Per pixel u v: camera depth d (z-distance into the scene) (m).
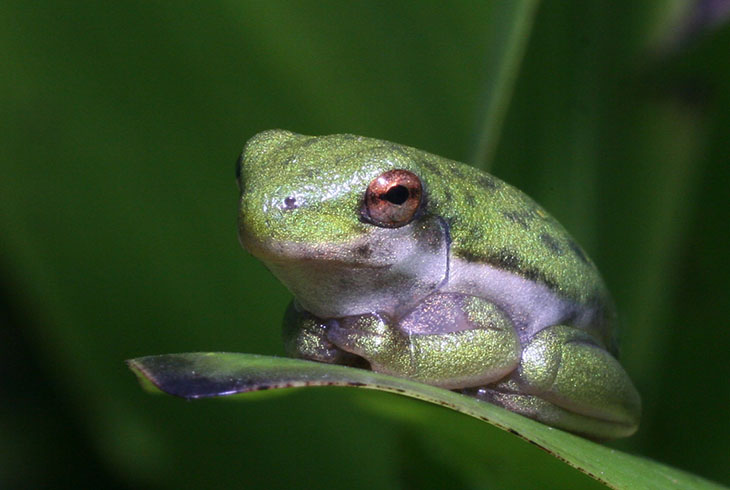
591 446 0.23
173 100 0.25
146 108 0.25
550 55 0.25
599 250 0.26
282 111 0.25
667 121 0.26
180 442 0.25
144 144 0.25
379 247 0.24
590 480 0.23
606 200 0.26
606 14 0.26
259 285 0.25
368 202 0.24
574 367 0.24
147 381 0.22
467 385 0.24
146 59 0.25
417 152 0.24
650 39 0.26
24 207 0.25
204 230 0.25
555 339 0.24
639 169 0.26
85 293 0.25
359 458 0.25
